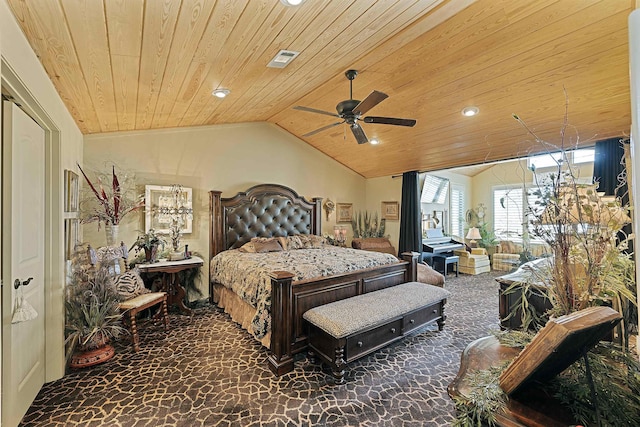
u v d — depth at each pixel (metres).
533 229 1.33
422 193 6.71
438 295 3.31
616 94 2.92
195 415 2.01
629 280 1.21
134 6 1.51
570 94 3.02
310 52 2.51
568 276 1.25
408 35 2.44
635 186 0.56
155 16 1.63
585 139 3.75
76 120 3.14
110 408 2.08
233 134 4.95
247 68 2.63
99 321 2.68
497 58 2.75
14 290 1.81
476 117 3.76
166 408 2.08
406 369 2.63
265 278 2.93
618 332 1.49
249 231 5.00
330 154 6.17
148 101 3.02
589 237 1.21
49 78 2.13
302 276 2.97
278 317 2.54
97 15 1.54
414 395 2.25
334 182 6.37
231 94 3.31
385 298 3.05
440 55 2.78
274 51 2.38
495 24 2.34
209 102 3.45
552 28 2.34
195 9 1.63
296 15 1.89
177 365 2.67
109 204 3.56
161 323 3.67
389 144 5.08
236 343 3.12
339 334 2.39
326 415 2.03
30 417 1.98
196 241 4.55
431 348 3.04
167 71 2.38
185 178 4.48
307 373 2.55
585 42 2.42
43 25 1.57
